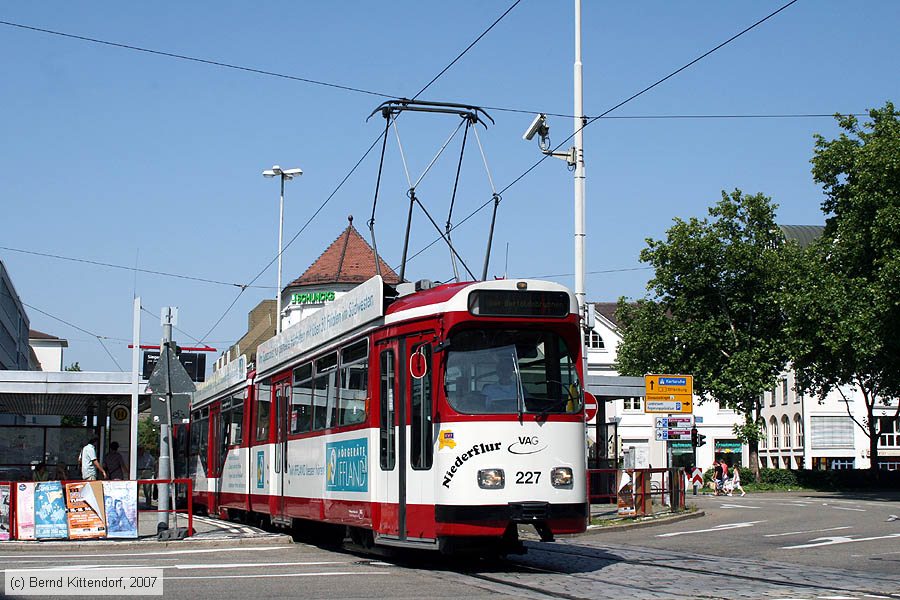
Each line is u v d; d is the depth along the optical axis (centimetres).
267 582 1187
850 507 3553
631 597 1057
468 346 1305
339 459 1573
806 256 5431
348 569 1343
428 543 1291
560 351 1339
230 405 2469
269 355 2102
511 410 1287
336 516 1573
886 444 7894
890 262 4366
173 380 1947
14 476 3341
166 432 1969
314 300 6725
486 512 1253
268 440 2036
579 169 2333
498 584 1170
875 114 5028
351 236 6919
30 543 1778
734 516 3008
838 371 5406
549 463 1289
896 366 4809
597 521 2577
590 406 2217
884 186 4550
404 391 1371
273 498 1973
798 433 8012
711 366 5944
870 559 1578
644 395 3469
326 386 1670
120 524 1853
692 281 5931
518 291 1325
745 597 1069
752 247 5822
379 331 1447
